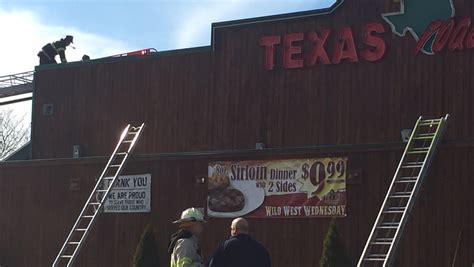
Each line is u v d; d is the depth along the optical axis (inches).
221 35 813.2
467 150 625.6
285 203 713.0
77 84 907.4
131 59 869.2
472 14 685.3
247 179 737.0
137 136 786.8
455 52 688.4
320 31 757.9
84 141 890.7
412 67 706.8
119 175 751.7
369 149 673.0
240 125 788.6
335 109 739.4
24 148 999.0
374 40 728.3
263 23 787.4
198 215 360.2
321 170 698.2
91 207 819.4
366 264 635.5
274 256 711.7
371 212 665.0
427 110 693.3
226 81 803.4
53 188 854.5
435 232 628.4
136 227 792.9
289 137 759.7
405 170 647.8
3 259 872.9
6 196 885.2
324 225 689.6
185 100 825.5
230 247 349.4
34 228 860.0
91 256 814.5
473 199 616.7
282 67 773.3
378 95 719.7
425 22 706.2
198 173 765.9
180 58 835.4
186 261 344.2
